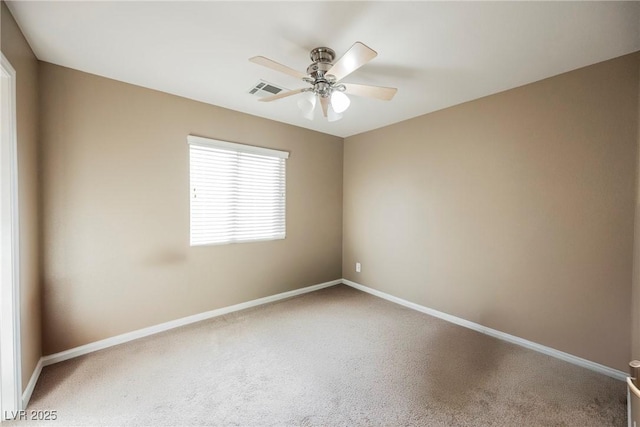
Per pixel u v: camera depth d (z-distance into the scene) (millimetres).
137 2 1494
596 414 1663
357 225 4074
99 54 2014
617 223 1981
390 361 2215
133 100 2486
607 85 2010
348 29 1720
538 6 1502
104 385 1901
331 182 4133
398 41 1833
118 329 2461
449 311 3006
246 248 3301
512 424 1589
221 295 3113
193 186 2877
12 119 1573
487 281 2695
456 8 1524
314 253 3977
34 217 1961
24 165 1769
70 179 2213
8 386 1587
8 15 1543
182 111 2760
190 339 2545
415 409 1700
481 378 2002
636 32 1701
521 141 2443
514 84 2420
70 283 2230
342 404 1742
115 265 2438
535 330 2395
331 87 1962
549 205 2295
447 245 3006
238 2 1495
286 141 3588
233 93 2680
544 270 2336
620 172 1964
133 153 2500
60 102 2158
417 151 3273
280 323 2904
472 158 2777
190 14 1596
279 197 3572
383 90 1960
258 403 1746
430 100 2787
